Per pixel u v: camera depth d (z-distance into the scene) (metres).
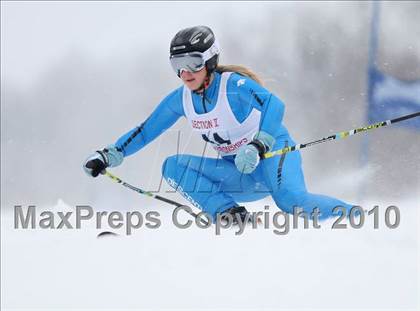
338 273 12.40
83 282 12.48
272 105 17.44
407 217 16.36
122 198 41.50
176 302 11.46
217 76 18.14
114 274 12.84
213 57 17.73
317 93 52.75
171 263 13.29
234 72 18.22
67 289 12.17
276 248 14.00
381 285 11.80
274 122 17.34
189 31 17.59
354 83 52.09
